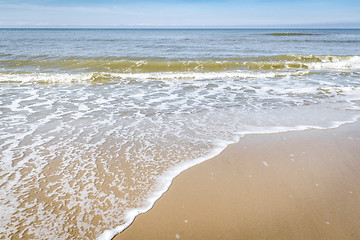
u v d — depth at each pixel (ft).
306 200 10.28
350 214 9.48
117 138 16.05
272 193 10.76
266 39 135.64
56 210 9.39
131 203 9.94
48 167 12.35
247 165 13.01
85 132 16.97
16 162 12.75
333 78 36.94
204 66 46.78
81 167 12.44
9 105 22.93
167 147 14.85
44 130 17.12
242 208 9.81
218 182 11.51
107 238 8.24
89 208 9.55
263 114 21.01
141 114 20.98
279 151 14.53
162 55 60.39
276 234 8.57
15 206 9.51
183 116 20.49
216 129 17.71
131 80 36.19
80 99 25.57
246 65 47.01
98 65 46.39
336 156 13.96
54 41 110.52
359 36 182.70
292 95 27.50
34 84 32.94
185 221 9.10
